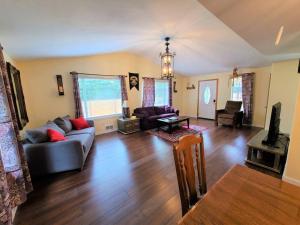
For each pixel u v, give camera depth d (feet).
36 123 11.67
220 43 11.62
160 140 12.77
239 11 4.96
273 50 9.46
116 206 5.60
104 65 14.83
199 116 22.47
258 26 5.95
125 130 14.82
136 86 17.62
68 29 6.63
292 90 11.58
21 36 6.38
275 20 5.47
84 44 9.66
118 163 8.89
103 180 7.23
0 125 4.47
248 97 16.74
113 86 15.71
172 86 22.13
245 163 8.69
